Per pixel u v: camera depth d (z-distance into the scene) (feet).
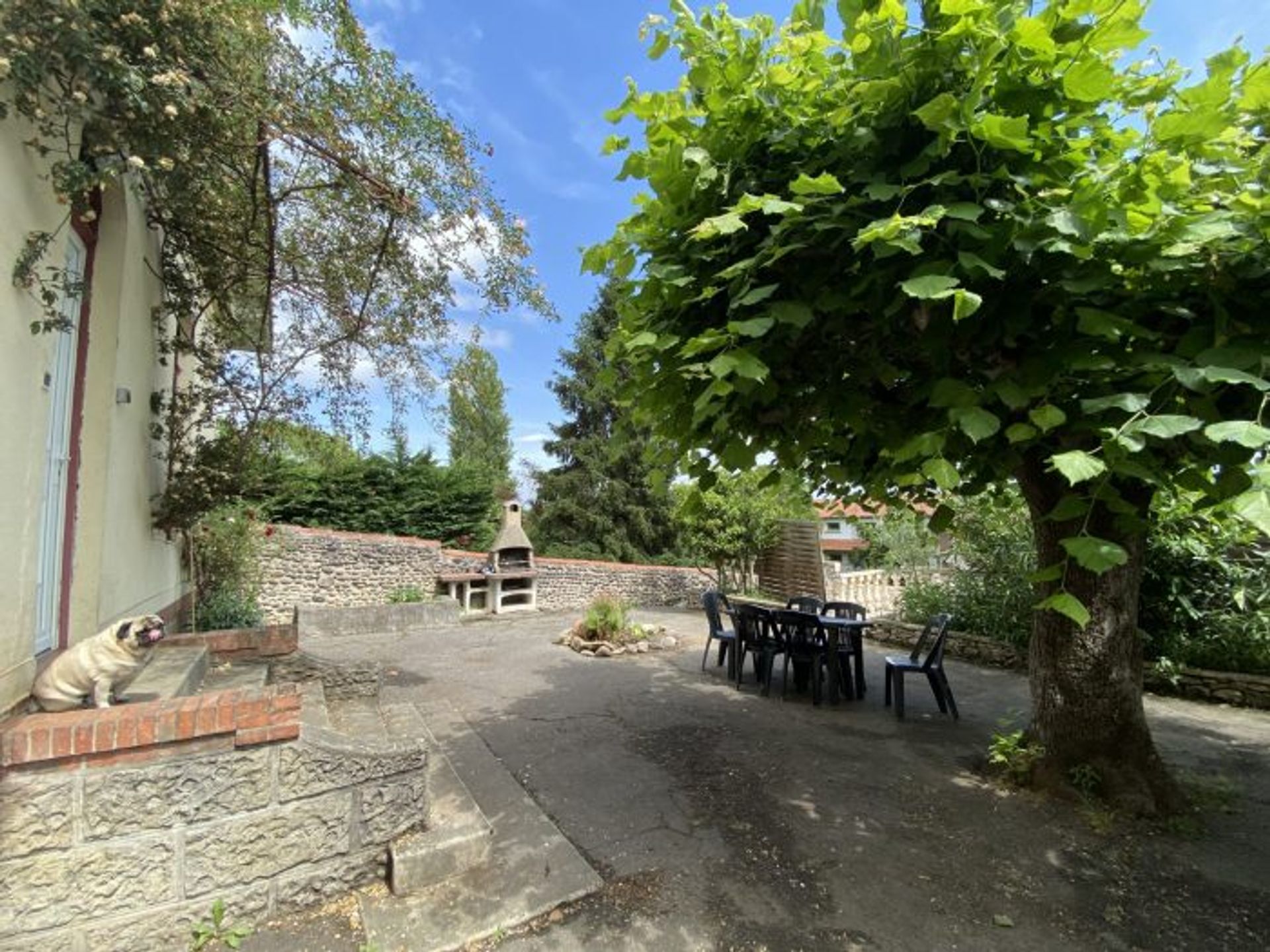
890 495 14.21
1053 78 7.22
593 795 12.63
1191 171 8.02
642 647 27.61
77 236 11.27
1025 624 23.20
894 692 18.98
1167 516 18.10
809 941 8.16
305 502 43.37
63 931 7.23
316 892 8.70
